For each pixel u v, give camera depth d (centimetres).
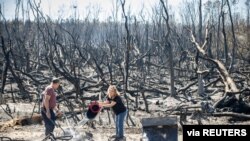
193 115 1469
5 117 1500
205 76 2358
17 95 2098
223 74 1919
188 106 1585
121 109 1048
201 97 2114
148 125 891
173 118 891
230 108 1598
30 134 1175
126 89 1961
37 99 1825
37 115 1379
